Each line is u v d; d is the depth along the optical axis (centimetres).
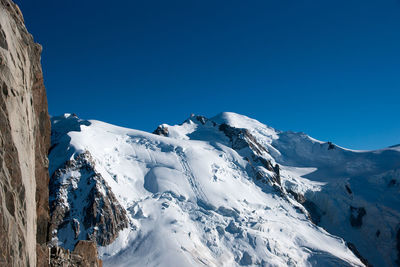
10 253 1242
